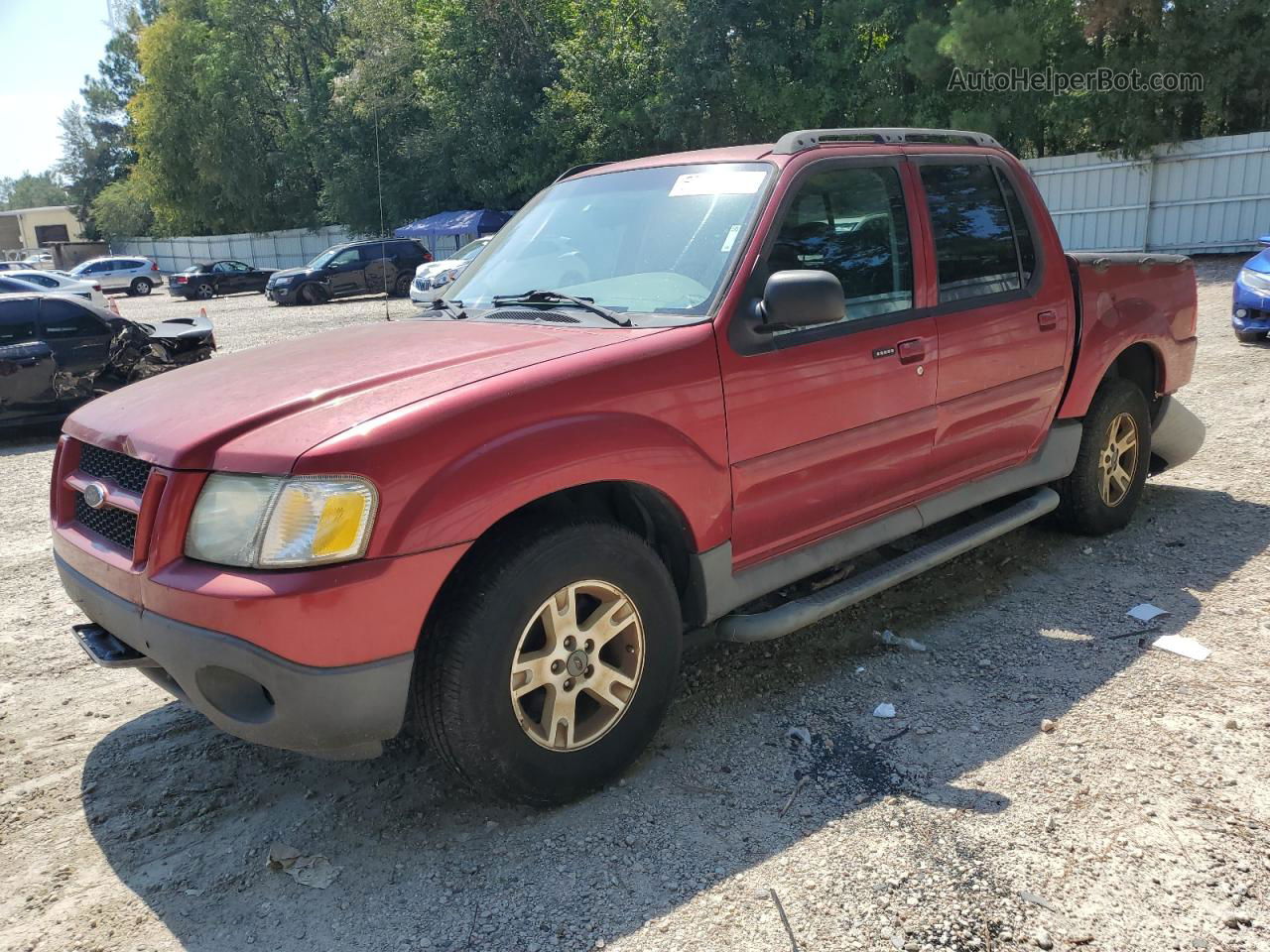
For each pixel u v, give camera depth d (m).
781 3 23.59
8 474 8.59
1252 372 8.48
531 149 31.45
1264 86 19.70
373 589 2.39
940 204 3.92
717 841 2.68
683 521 3.02
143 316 26.27
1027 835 2.63
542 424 2.65
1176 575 4.36
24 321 10.17
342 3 39.44
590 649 2.81
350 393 2.67
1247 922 2.29
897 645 3.85
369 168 35.88
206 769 3.24
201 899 2.57
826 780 2.95
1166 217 20.95
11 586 5.29
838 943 2.26
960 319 3.86
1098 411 4.66
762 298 3.20
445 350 2.99
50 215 80.81
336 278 27.52
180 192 48.34
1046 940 2.24
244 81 44.00
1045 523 5.02
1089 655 3.66
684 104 25.19
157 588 2.50
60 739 3.50
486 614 2.55
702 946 2.28
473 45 31.41
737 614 3.49
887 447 3.63
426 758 3.20
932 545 3.96
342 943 2.38
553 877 2.57
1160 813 2.69
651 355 2.91
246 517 2.41
